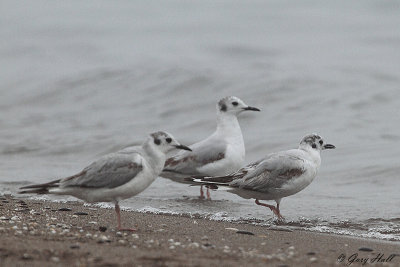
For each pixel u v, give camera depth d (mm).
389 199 13664
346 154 17781
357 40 40281
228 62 32906
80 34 46062
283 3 56219
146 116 24062
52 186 9906
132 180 9852
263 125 21734
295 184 11859
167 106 25078
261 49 37625
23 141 21391
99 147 20141
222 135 14969
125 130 22172
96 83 28938
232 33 44125
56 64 35875
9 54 40219
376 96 24031
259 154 18859
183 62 32656
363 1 54500
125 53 37844
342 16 49656
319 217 12219
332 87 25500
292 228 11250
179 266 7402
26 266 7195
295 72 28328
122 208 12727
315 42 39969
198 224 10797
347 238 10125
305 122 21500
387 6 52531
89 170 9891
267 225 11453
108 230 9766
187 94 26172
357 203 13383
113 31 46812
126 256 7781
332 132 20156
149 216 11453
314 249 9055
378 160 16844
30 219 10375
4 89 30594
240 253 8375
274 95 24812
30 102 28062
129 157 9930
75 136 21688
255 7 54969
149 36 44250
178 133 21562
